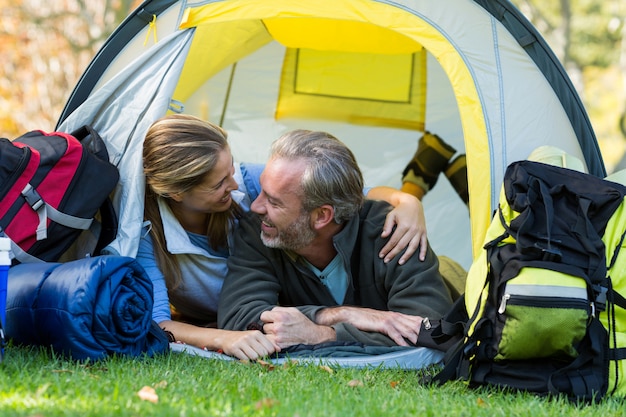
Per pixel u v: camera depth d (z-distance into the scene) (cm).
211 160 398
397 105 633
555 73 452
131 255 404
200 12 451
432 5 460
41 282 354
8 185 385
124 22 455
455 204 614
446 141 621
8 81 1510
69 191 395
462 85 451
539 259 337
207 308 452
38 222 388
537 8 2002
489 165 440
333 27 593
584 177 358
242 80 632
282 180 394
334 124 639
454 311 377
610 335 336
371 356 387
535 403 317
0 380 304
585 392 328
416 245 419
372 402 309
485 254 366
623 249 343
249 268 426
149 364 355
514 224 346
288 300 444
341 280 427
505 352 338
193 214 427
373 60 627
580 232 338
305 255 421
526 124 446
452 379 360
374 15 460
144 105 426
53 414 267
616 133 1939
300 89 638
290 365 367
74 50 1548
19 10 1538
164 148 398
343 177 397
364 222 425
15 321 358
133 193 408
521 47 454
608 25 1967
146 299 365
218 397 301
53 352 351
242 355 383
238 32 568
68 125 436
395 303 412
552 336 328
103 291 349
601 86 1952
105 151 418
